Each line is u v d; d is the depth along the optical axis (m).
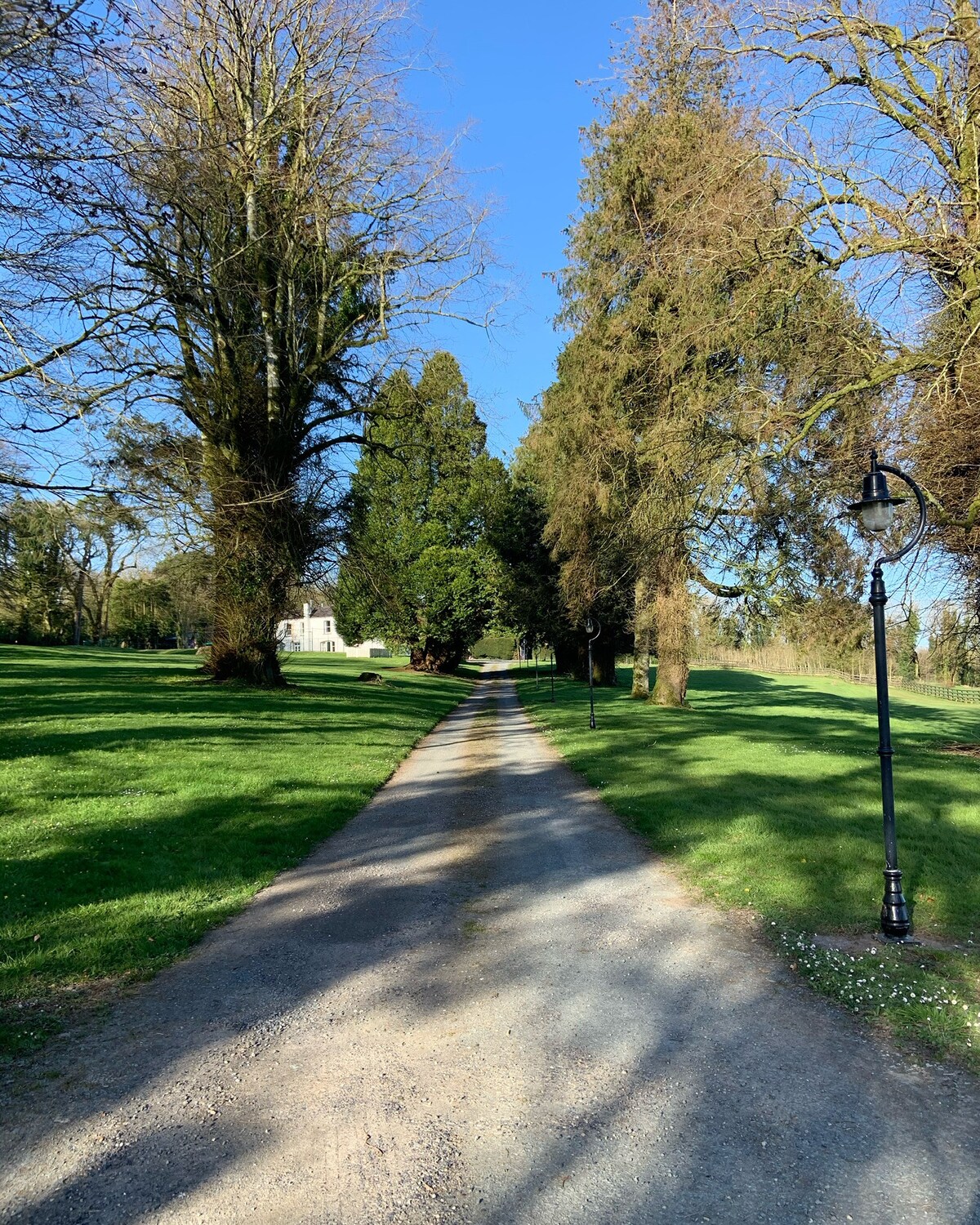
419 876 7.30
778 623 19.72
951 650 15.60
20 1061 3.96
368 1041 4.17
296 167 21.42
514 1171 3.07
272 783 10.91
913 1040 4.14
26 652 39.19
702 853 7.73
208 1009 4.57
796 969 5.08
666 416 17.03
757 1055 4.00
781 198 13.37
